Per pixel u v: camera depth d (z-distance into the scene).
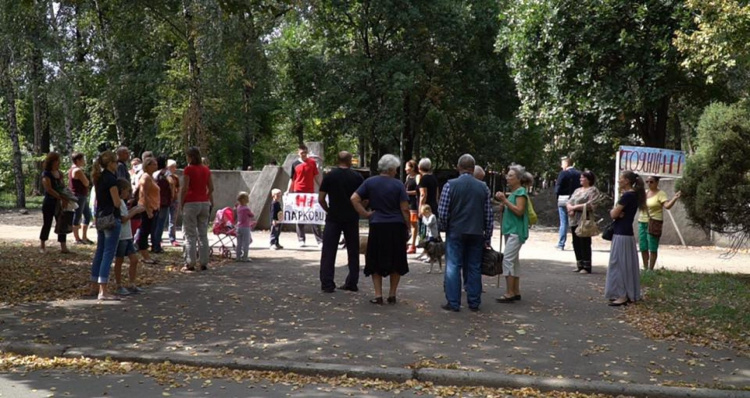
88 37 26.55
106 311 8.55
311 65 32.47
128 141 36.69
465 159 9.18
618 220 9.65
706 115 14.04
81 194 15.01
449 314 8.73
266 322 8.08
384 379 6.22
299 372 6.33
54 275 10.88
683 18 20.14
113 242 9.28
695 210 12.32
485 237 9.23
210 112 28.20
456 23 31.83
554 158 45.25
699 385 6.01
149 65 28.03
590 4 21.97
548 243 18.36
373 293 10.11
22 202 27.45
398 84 30.38
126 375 6.25
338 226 10.12
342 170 10.14
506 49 34.03
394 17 30.81
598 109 22.61
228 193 21.61
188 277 11.20
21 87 27.00
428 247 12.04
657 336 7.76
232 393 5.78
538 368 6.46
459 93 35.38
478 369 6.36
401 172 35.53
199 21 24.27
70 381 6.03
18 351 6.88
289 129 45.50
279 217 15.52
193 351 6.83
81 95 29.14
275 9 14.63
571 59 22.72
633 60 21.86
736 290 10.75
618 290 9.55
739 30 15.14
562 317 8.70
